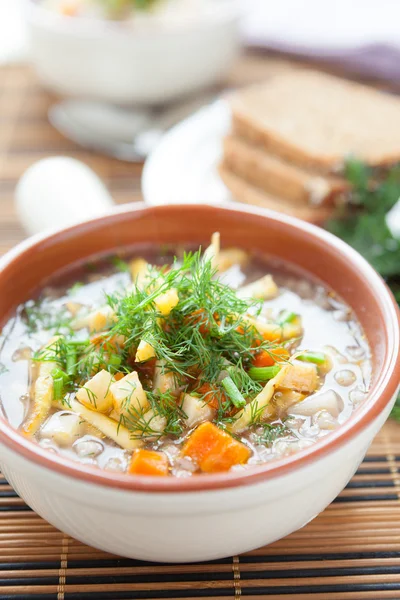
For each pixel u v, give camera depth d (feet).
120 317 1.48
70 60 2.22
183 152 2.12
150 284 1.49
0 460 1.38
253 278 1.66
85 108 2.35
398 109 2.22
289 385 1.47
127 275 1.66
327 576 1.45
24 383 1.49
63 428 1.42
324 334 1.56
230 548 1.38
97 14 2.33
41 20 2.19
